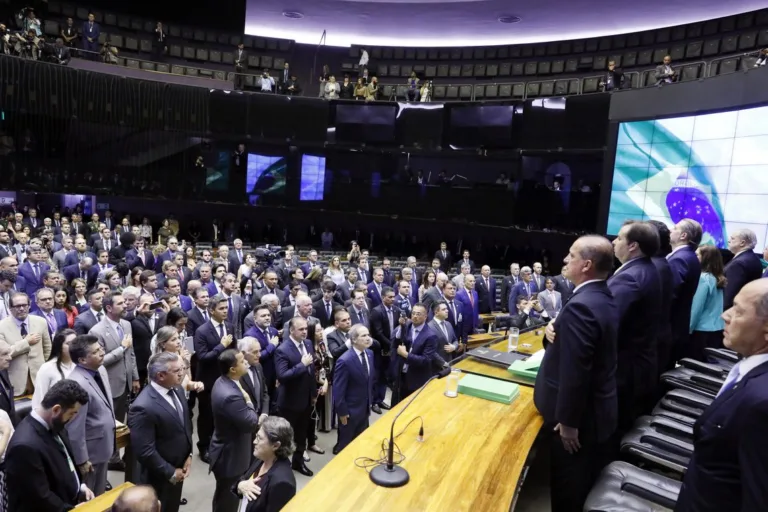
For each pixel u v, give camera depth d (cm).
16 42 1437
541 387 333
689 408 379
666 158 1120
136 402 378
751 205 930
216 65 1984
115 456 534
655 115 1147
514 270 1049
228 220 1919
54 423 324
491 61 1939
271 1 1906
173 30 1961
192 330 626
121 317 571
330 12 1939
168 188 1684
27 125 1454
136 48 1856
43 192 1497
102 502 335
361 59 1878
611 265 306
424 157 1817
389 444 281
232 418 402
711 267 497
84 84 1516
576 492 320
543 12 1734
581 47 1781
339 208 1797
